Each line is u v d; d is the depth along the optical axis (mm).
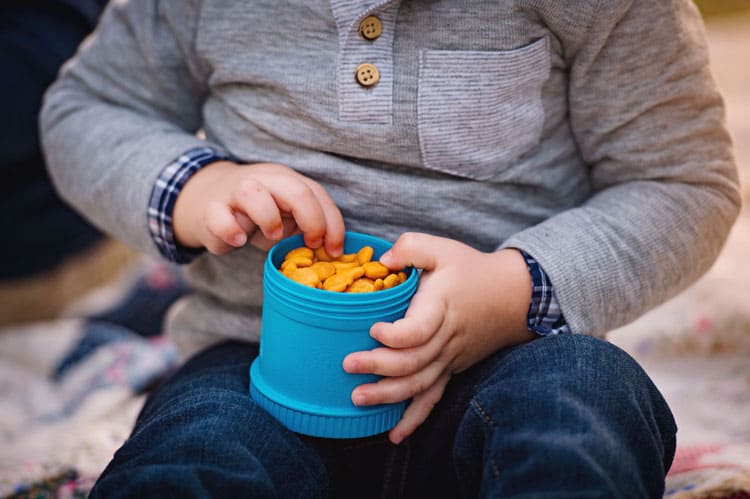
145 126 1028
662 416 792
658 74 924
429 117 893
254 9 942
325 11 895
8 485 1130
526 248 877
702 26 963
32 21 1656
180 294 1837
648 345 1494
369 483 911
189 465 712
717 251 965
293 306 774
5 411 1520
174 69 1067
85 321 1786
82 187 1018
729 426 1271
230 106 993
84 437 1317
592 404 713
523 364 788
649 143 949
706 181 948
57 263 1832
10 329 1773
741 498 942
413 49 889
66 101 1105
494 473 687
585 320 876
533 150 971
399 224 948
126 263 2084
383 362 776
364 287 797
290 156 954
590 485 636
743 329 1470
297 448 815
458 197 939
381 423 824
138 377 1572
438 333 813
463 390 871
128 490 691
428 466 884
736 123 2316
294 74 917
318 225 846
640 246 902
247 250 990
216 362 970
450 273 831
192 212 921
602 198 961
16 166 1665
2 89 1574
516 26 895
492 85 898
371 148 912
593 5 887
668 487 1009
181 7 1025
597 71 936
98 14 1766
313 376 796
